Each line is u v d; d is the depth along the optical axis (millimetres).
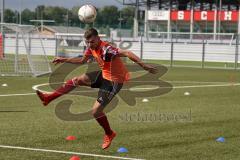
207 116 21875
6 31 52812
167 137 16797
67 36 73688
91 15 17812
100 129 18078
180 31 107750
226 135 17391
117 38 90438
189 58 74562
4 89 31984
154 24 108938
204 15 104875
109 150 14602
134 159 13484
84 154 13977
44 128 18125
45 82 37562
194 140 16359
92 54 14188
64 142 15641
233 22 102062
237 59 64562
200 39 89812
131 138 16516
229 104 26531
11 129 17766
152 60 73938
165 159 13594
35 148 14648
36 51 59062
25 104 24844
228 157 14008
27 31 45312
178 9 111000
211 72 54594
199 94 31641
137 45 73625
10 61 53125
